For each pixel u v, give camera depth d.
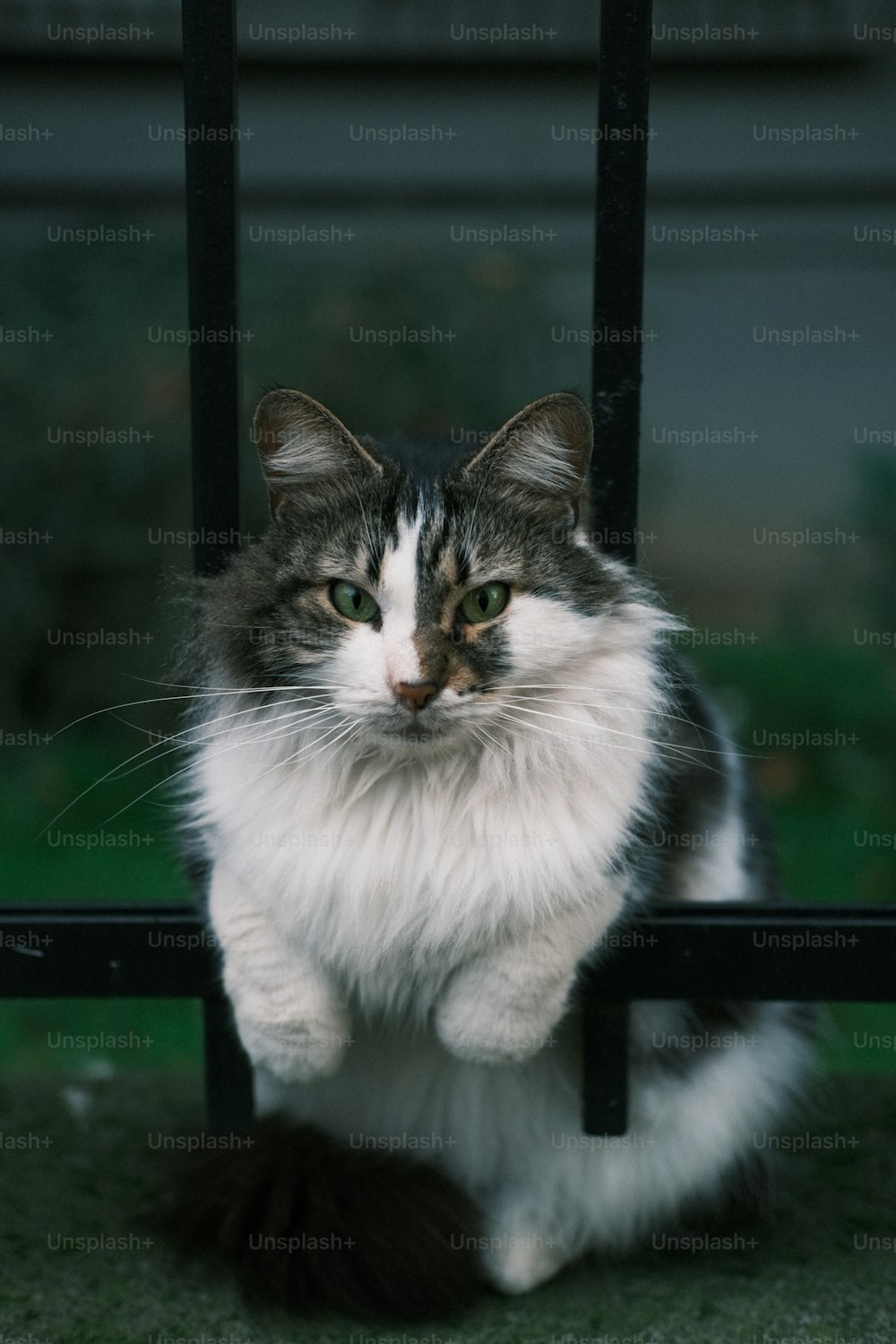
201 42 1.95
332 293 6.25
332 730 2.17
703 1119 2.51
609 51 1.97
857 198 6.94
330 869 2.11
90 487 6.03
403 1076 2.42
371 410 6.00
